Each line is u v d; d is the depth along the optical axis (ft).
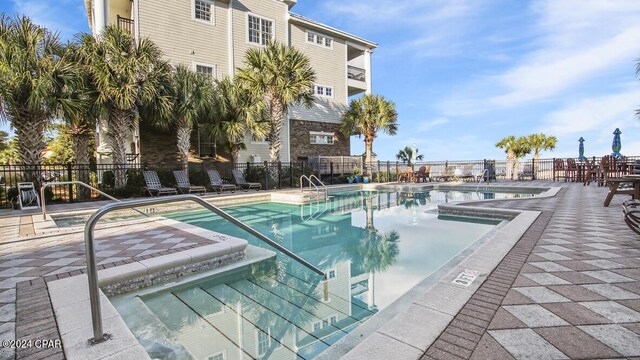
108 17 37.24
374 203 33.27
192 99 35.35
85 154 32.68
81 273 9.88
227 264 12.55
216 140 43.21
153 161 40.91
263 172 42.55
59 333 6.18
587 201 23.93
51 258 11.57
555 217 17.24
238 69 42.57
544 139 59.41
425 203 32.81
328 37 59.98
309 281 11.85
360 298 10.34
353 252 15.72
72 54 28.02
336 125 61.31
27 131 26.43
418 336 5.76
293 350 7.49
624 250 11.01
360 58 73.00
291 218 25.16
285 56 41.93
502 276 8.64
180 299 10.19
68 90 26.81
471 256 10.37
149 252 12.05
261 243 17.63
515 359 5.05
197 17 43.98
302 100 48.08
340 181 53.93
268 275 12.44
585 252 10.80
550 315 6.48
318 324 8.74
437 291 7.69
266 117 43.11
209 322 8.82
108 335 6.08
